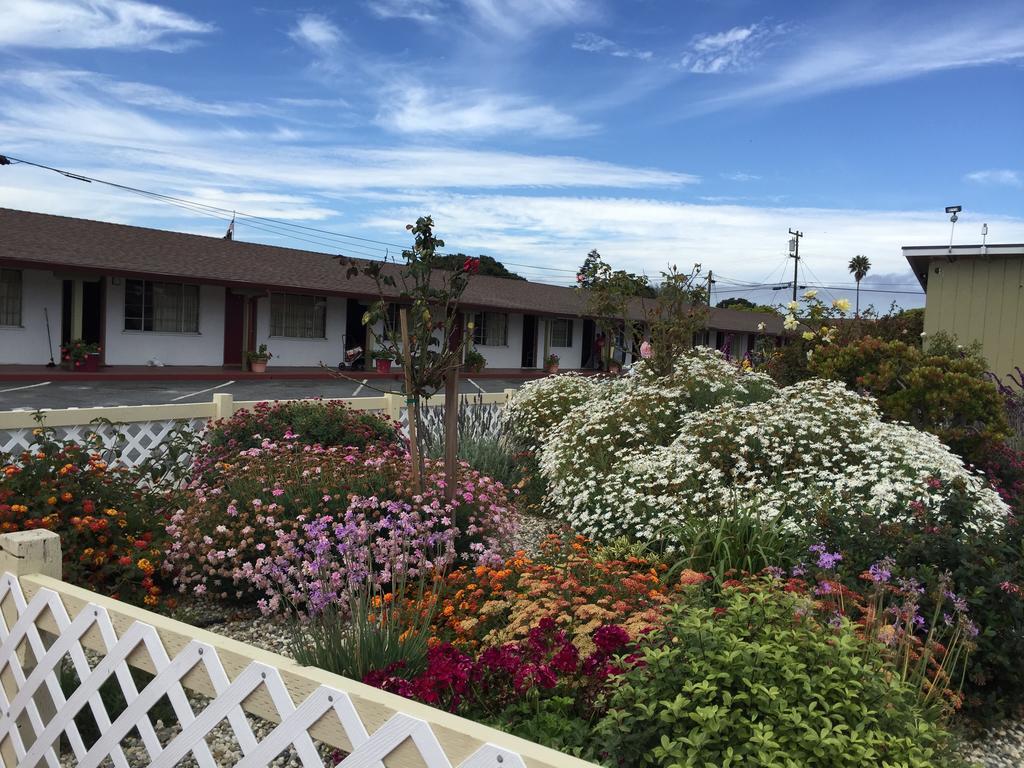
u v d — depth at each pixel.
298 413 7.60
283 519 4.72
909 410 9.05
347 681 1.47
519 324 28.81
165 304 19.61
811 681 2.30
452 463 5.48
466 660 2.58
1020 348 13.46
